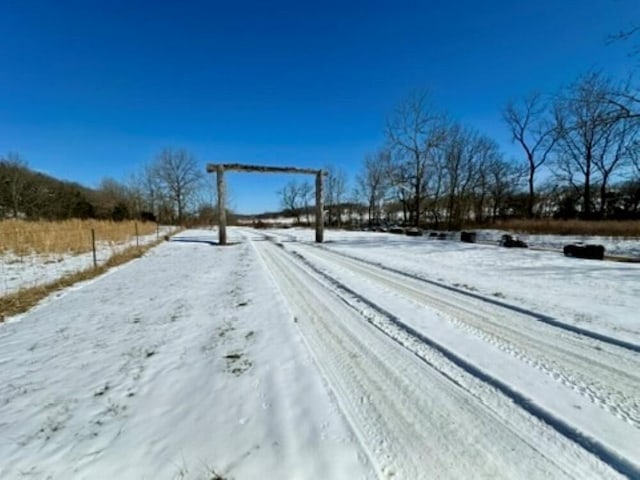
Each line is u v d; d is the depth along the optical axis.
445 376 3.10
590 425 2.35
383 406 2.64
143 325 4.73
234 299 6.03
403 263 10.01
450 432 2.32
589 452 2.10
